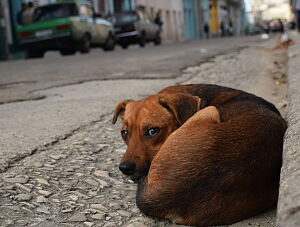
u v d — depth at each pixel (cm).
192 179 130
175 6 2816
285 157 133
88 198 170
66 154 216
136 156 172
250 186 132
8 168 195
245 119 143
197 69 544
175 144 137
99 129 262
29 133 252
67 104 339
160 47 1325
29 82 507
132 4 2145
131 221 151
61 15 1080
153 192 134
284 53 727
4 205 160
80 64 728
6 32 1345
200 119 142
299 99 221
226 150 132
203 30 3494
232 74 473
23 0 1402
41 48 1097
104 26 1237
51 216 154
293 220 100
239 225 137
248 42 1241
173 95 176
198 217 130
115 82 459
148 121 173
